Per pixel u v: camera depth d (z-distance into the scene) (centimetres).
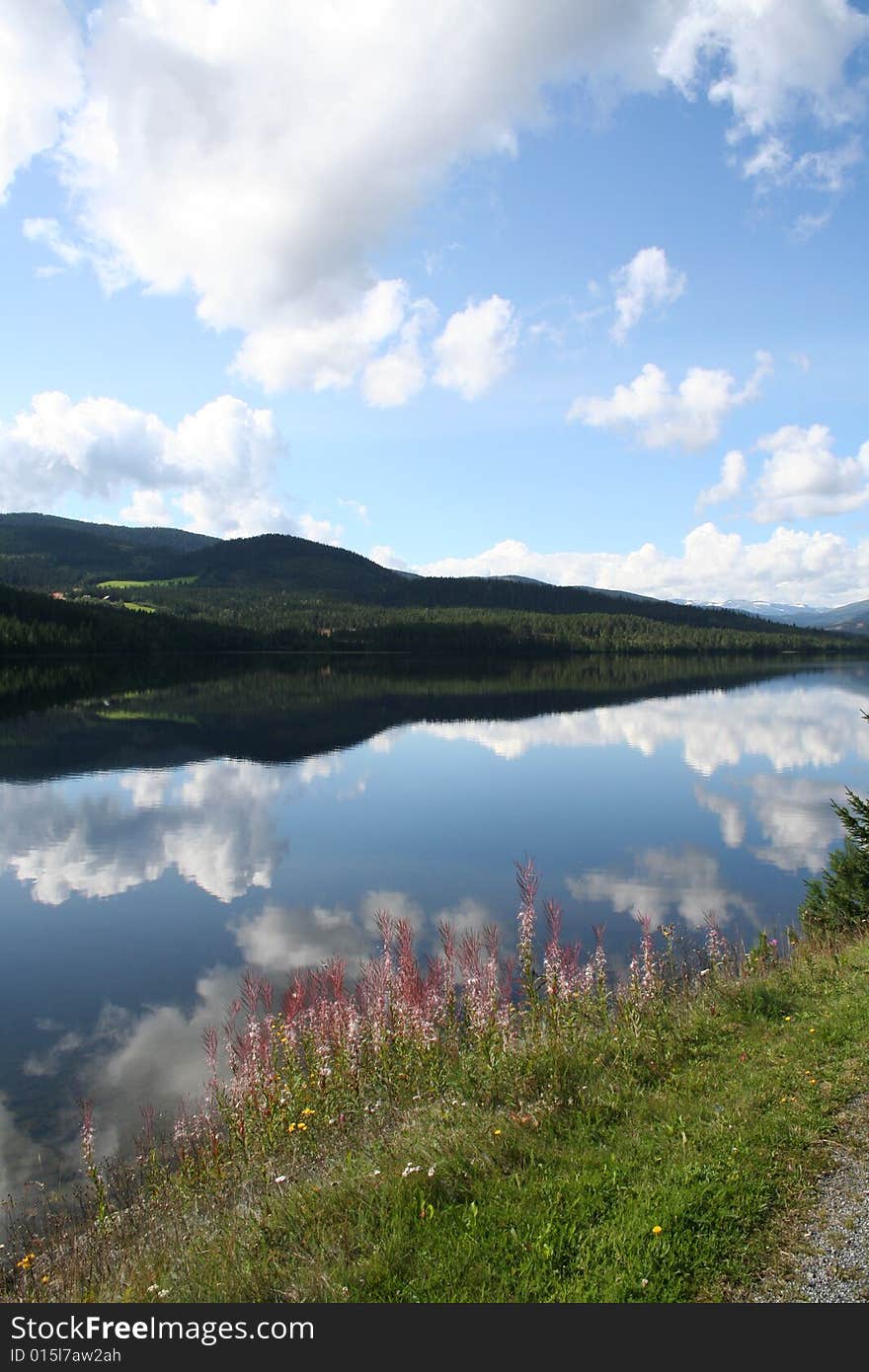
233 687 10275
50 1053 1282
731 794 3775
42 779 4241
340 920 2002
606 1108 698
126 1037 1343
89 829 3109
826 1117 627
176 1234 677
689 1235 493
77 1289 613
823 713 7581
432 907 2089
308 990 1289
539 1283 464
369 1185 601
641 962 1540
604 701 8894
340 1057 963
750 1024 885
